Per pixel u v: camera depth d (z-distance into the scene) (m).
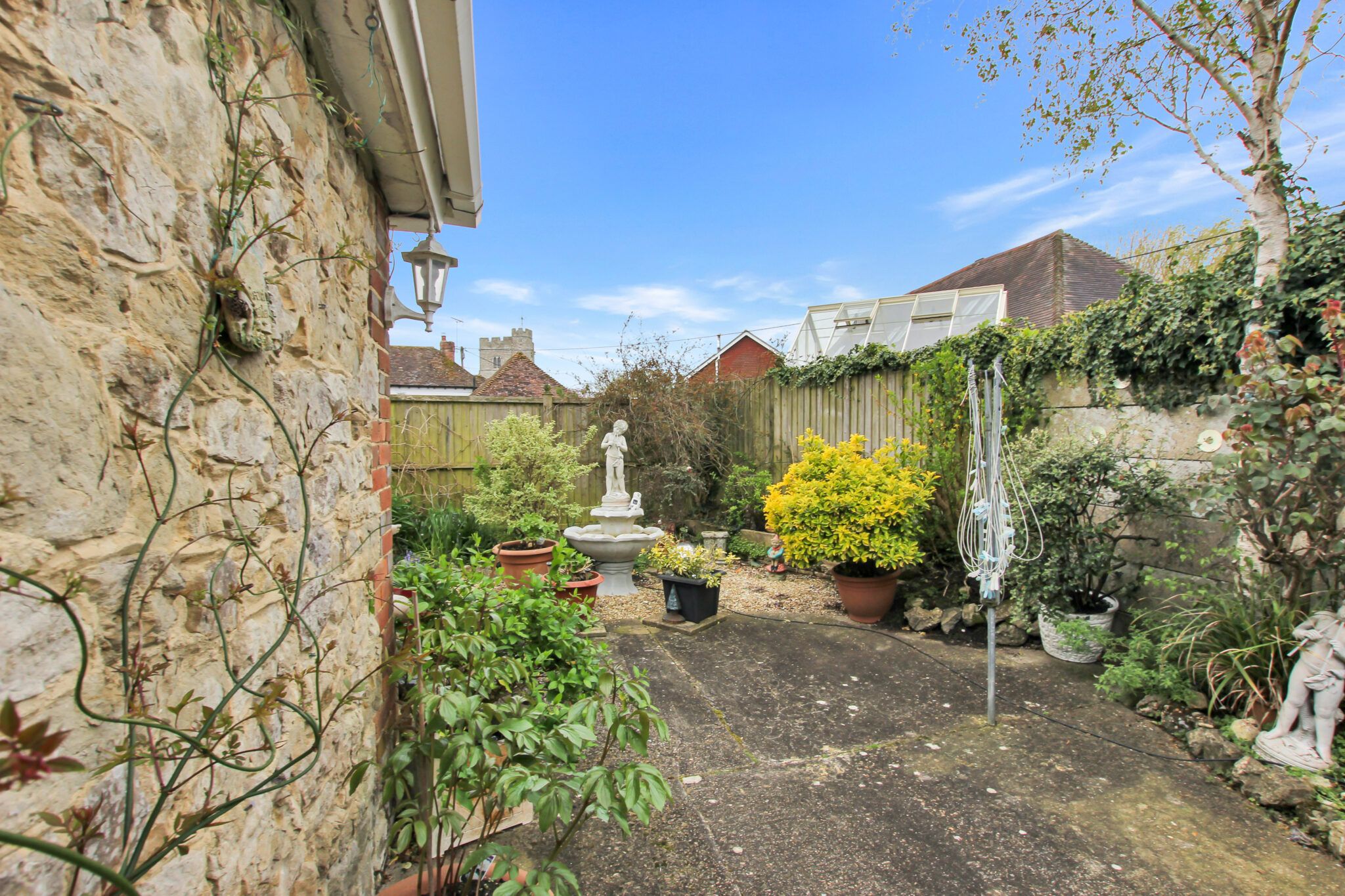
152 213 0.96
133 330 0.92
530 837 2.62
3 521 0.69
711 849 2.59
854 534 5.44
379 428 2.54
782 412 8.50
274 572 1.31
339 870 1.77
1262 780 2.94
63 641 0.77
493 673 2.29
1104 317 4.86
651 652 4.89
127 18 0.90
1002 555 3.66
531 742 1.87
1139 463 4.54
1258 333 3.40
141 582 0.94
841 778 3.13
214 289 1.11
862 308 11.89
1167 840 2.68
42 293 0.75
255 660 1.31
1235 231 4.24
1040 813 2.86
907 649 4.99
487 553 4.46
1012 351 5.61
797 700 4.03
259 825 1.30
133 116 0.92
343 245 1.55
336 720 1.80
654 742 3.48
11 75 0.71
